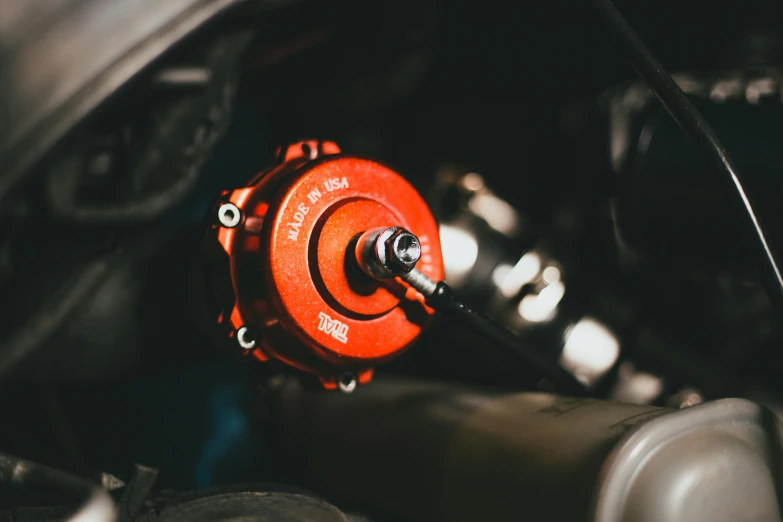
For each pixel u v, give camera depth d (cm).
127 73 49
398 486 61
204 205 88
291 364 57
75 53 48
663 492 46
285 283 52
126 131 58
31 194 54
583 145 90
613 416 53
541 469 51
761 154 76
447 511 57
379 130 100
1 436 75
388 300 56
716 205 77
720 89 81
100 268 59
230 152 91
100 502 40
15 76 47
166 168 60
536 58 104
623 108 84
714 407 50
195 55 58
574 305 89
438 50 101
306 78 86
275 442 79
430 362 88
